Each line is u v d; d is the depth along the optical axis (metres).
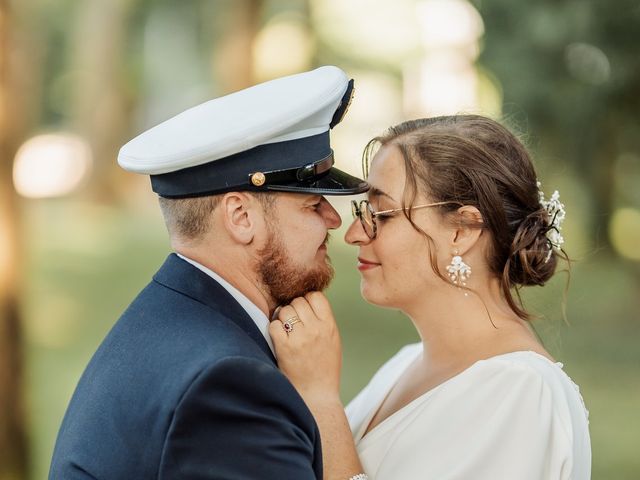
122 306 12.00
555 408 1.99
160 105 27.80
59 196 22.89
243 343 1.85
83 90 23.61
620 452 6.28
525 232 2.11
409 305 2.21
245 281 1.99
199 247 1.99
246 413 1.72
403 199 2.12
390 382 2.41
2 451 5.65
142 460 1.75
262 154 1.92
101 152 23.17
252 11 12.15
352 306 11.50
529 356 2.06
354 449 2.04
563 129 8.00
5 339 5.66
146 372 1.82
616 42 7.61
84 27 23.84
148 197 23.16
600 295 10.69
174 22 24.62
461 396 2.04
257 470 1.72
